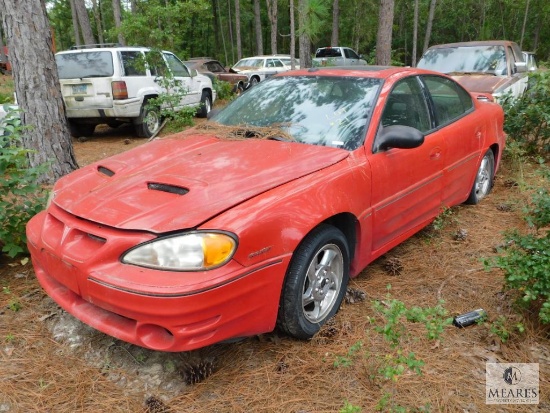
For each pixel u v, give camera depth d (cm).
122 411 241
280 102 380
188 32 3631
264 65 1936
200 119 1178
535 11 2514
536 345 294
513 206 505
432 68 953
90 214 257
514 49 962
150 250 234
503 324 304
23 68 539
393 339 251
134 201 262
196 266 229
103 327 249
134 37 1046
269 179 277
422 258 400
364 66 420
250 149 320
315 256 280
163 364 272
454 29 3244
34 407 243
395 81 374
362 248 326
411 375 265
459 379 264
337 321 311
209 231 234
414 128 364
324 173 295
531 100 680
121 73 903
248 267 241
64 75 905
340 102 360
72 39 4344
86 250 249
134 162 316
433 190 402
